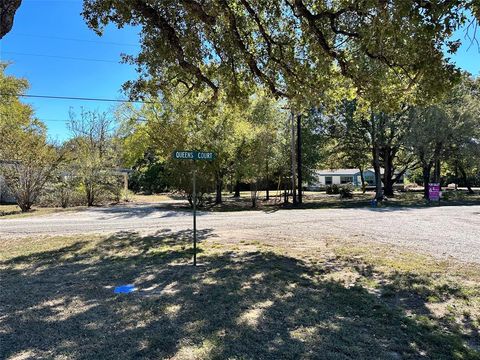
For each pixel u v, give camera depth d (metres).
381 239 9.33
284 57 9.63
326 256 7.30
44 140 20.70
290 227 11.82
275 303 4.51
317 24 8.02
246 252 7.73
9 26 4.32
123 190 27.27
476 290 5.11
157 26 8.12
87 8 8.21
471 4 4.57
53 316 4.08
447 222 12.95
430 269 6.24
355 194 40.69
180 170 20.72
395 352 3.28
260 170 22.72
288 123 27.14
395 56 7.19
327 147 30.70
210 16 7.54
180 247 8.37
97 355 3.15
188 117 18.16
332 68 9.76
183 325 3.80
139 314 4.12
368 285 5.35
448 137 24.55
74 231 11.23
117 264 6.72
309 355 3.17
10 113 25.92
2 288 5.21
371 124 26.73
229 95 10.52
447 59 6.25
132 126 24.75
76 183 22.75
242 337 3.51
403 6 4.95
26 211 18.83
